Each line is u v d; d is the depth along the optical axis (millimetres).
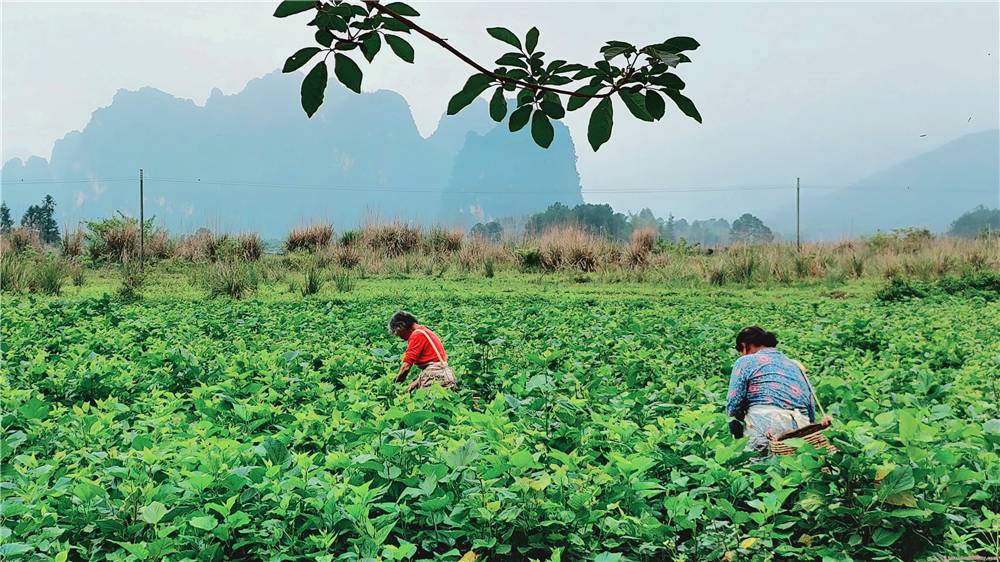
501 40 2133
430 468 4316
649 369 8789
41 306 15273
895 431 5129
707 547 4336
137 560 3832
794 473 4520
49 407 6508
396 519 4348
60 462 5090
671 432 5445
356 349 9844
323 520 4191
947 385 7176
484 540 4152
